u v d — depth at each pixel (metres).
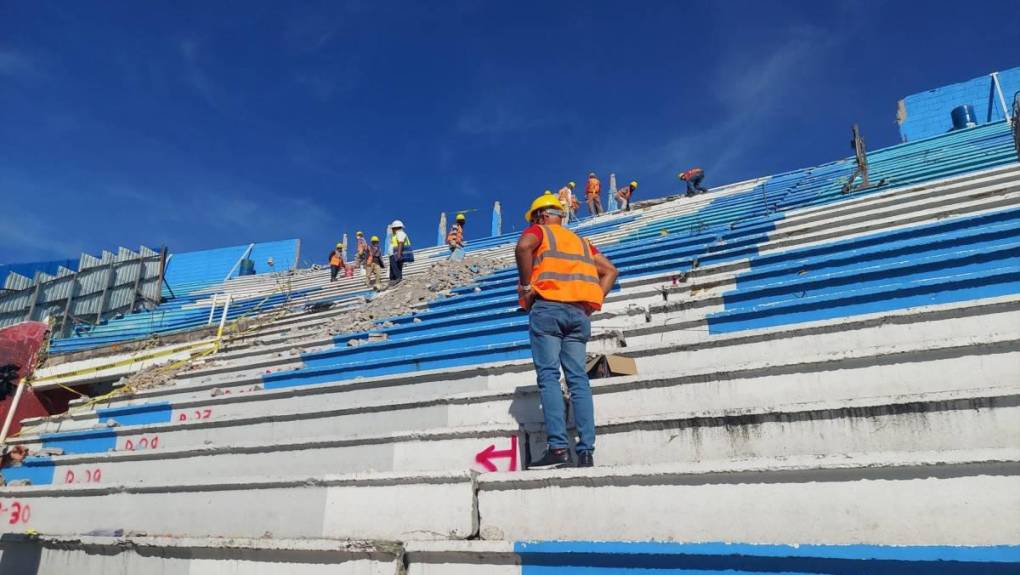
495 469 4.46
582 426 3.86
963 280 5.16
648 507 3.42
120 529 5.04
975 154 12.57
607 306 7.39
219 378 8.93
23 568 4.98
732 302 6.30
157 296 20.36
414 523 3.98
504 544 3.49
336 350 8.47
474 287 10.98
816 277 6.11
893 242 7.07
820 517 3.07
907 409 3.42
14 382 11.09
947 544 2.82
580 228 17.83
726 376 4.27
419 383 6.21
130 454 6.09
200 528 4.72
